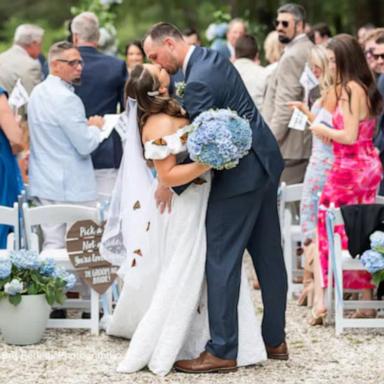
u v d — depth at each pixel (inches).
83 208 348.8
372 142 384.2
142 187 323.9
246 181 296.7
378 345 338.0
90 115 431.2
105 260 346.6
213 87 294.8
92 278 348.2
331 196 376.5
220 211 298.0
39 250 387.5
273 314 312.7
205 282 305.6
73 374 303.9
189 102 295.6
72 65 383.2
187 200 300.8
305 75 426.6
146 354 303.4
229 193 297.1
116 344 337.4
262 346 308.2
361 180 373.7
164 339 300.4
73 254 347.6
